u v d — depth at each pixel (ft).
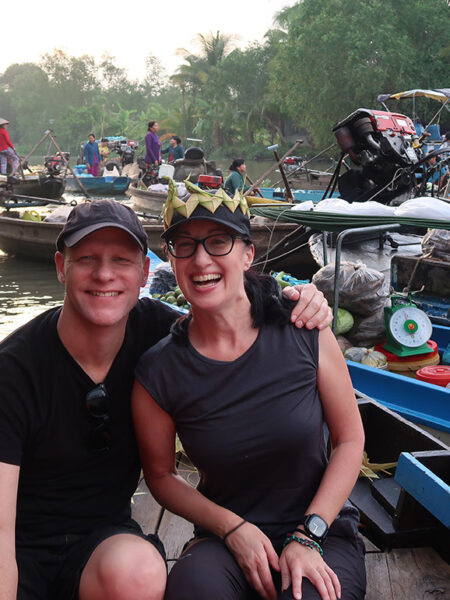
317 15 63.93
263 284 3.69
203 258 3.42
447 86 58.65
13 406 3.41
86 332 3.51
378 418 5.97
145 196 31.45
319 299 3.73
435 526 4.75
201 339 3.60
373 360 8.46
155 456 3.76
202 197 3.41
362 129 17.16
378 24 59.41
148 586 3.28
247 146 105.60
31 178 33.71
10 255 24.50
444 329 9.59
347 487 3.64
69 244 3.39
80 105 206.18
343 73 59.72
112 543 3.45
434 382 7.99
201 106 112.16
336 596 3.31
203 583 3.33
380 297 8.96
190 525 5.25
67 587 3.42
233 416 3.50
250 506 3.70
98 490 3.72
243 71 102.37
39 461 3.55
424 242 10.56
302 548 3.43
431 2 61.46
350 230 8.32
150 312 3.96
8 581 3.14
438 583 4.41
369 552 4.79
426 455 4.71
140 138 129.49
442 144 23.56
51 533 3.66
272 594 3.40
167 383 3.56
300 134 101.81
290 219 9.33
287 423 3.48
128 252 3.46
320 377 3.67
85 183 43.42
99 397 3.52
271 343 3.55
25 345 3.50
